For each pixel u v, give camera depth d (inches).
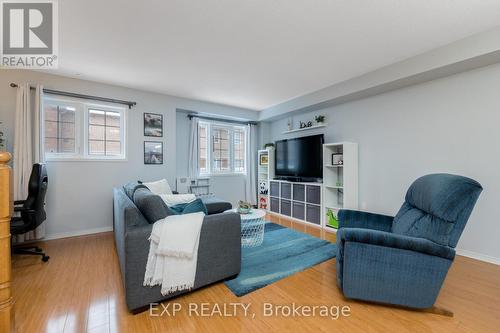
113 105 146.8
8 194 43.9
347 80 137.5
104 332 57.9
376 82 122.8
